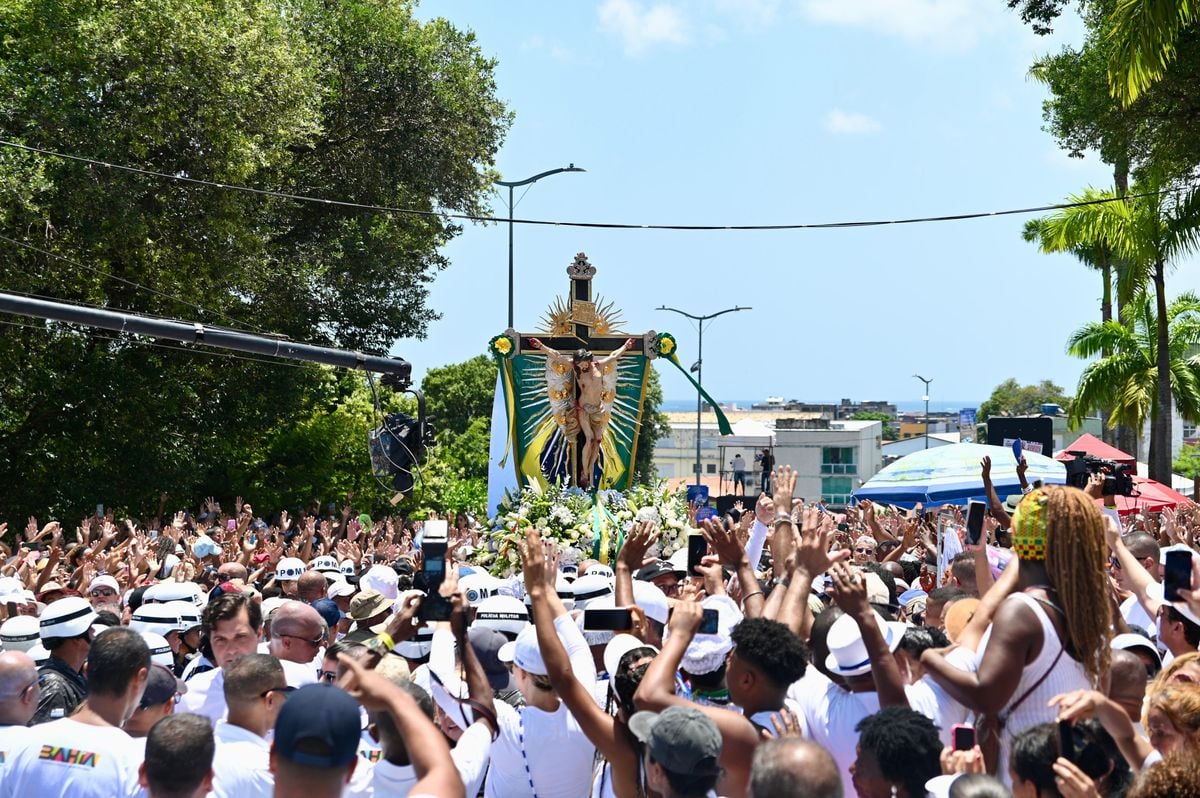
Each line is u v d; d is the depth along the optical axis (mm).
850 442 77062
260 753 5266
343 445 35938
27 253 26500
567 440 19000
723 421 19156
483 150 38312
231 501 33500
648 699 4652
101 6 26500
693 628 4879
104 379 27953
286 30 30875
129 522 16594
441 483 36844
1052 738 4277
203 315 29938
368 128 35719
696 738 4043
